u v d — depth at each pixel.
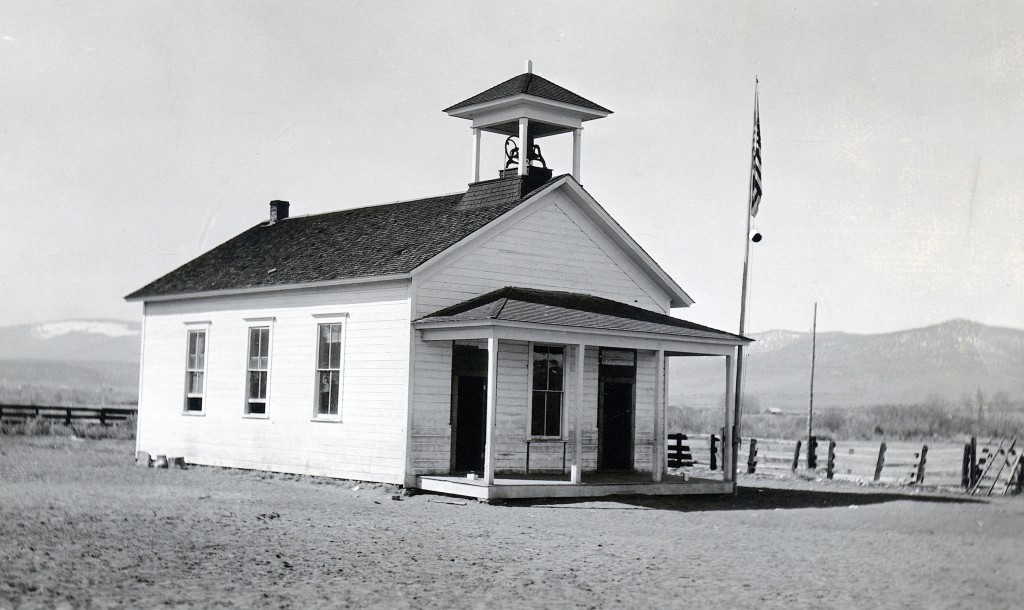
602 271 27.52
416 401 23.69
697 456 42.12
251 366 28.22
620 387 27.53
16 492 21.77
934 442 62.19
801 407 126.44
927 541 18.28
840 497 26.36
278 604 12.28
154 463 29.94
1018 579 14.82
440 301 24.25
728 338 25.64
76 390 108.88
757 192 27.73
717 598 13.24
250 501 21.12
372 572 14.23
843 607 12.89
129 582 13.14
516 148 27.66
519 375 25.33
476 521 19.27
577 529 18.70
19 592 12.34
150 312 32.12
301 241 30.16
